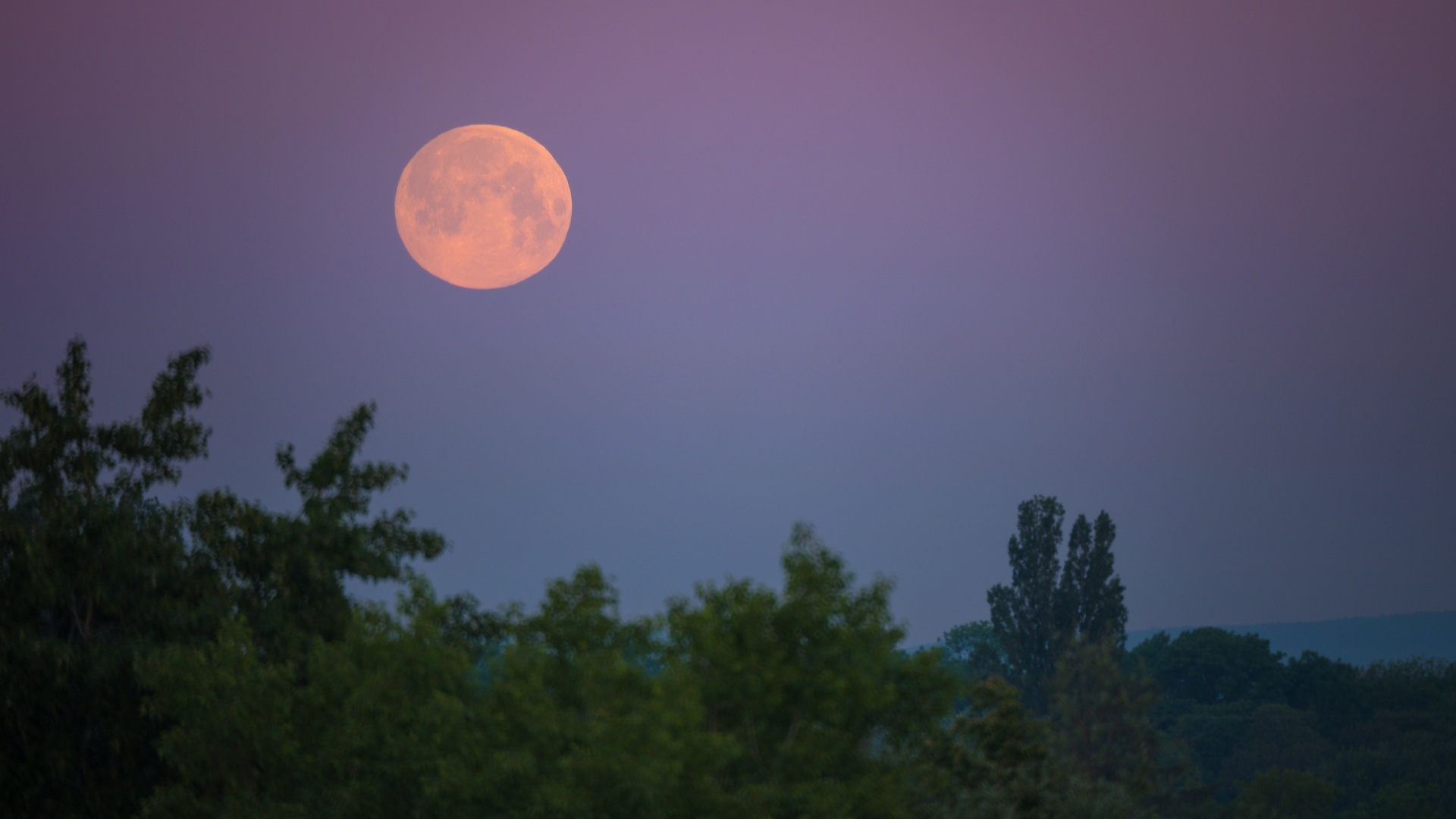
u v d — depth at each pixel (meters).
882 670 73.19
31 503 95.56
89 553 92.25
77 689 89.75
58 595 90.69
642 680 68.62
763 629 72.19
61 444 96.31
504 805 68.31
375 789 72.31
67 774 89.62
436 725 70.50
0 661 84.69
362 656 76.94
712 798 64.12
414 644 75.62
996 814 92.62
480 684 77.88
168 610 91.38
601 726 63.94
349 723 72.62
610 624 75.19
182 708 77.25
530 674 69.88
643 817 63.22
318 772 74.31
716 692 70.12
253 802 74.88
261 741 75.62
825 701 69.75
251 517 96.81
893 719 74.62
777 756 70.56
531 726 67.19
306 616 96.25
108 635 93.56
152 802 78.44
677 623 72.81
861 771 73.06
